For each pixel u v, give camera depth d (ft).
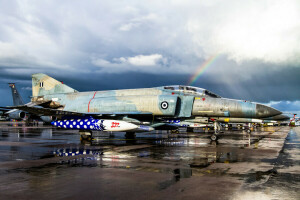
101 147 39.70
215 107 51.93
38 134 71.31
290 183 18.02
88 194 15.38
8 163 25.21
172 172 21.42
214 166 24.16
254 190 16.30
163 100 53.16
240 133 91.56
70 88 68.95
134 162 26.03
